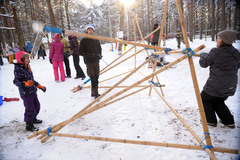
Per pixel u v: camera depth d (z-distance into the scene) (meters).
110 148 2.15
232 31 2.01
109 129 2.58
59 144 2.32
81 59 11.54
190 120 2.61
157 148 2.08
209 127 2.39
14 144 2.37
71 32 1.82
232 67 2.08
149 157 1.94
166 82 4.72
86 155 2.05
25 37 27.41
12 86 5.64
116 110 3.24
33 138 2.50
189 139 2.17
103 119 2.93
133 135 2.37
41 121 2.97
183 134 2.29
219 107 2.35
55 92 4.71
